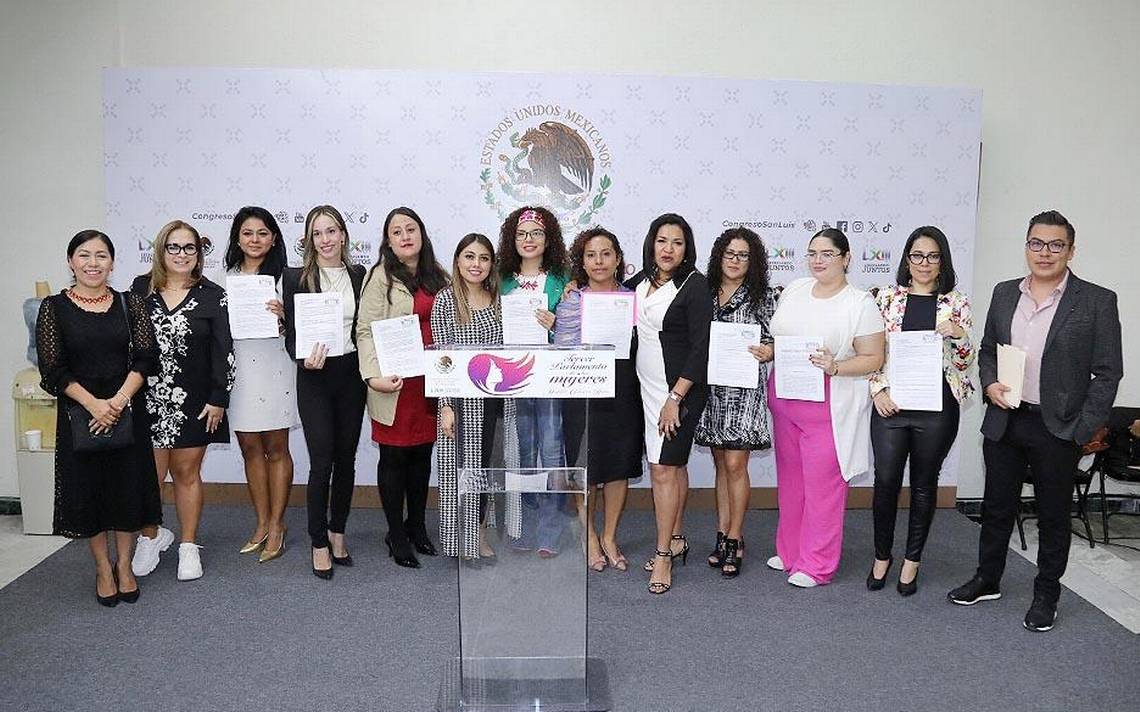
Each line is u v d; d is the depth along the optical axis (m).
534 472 2.92
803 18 5.36
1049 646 3.55
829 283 4.00
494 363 2.80
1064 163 5.52
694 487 5.41
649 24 5.33
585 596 2.96
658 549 4.09
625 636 3.59
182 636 3.54
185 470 4.11
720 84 5.09
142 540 4.19
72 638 3.52
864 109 5.13
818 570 4.14
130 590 3.87
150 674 3.22
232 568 4.29
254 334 4.08
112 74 5.00
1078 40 5.44
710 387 4.22
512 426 2.97
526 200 5.14
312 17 5.28
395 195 5.12
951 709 3.04
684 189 5.16
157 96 5.01
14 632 3.57
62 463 3.63
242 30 5.29
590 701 3.03
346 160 5.09
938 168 5.19
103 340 3.64
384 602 3.89
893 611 3.88
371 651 3.43
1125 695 3.15
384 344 3.94
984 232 5.54
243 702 3.03
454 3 5.29
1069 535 3.70
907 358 3.87
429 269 4.17
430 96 5.07
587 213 5.16
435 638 3.54
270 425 4.28
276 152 5.07
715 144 5.13
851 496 5.51
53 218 5.36
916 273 3.94
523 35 5.32
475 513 2.94
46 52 5.25
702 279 4.04
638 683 3.20
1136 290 5.63
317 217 4.05
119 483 3.72
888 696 3.12
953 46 5.41
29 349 4.87
